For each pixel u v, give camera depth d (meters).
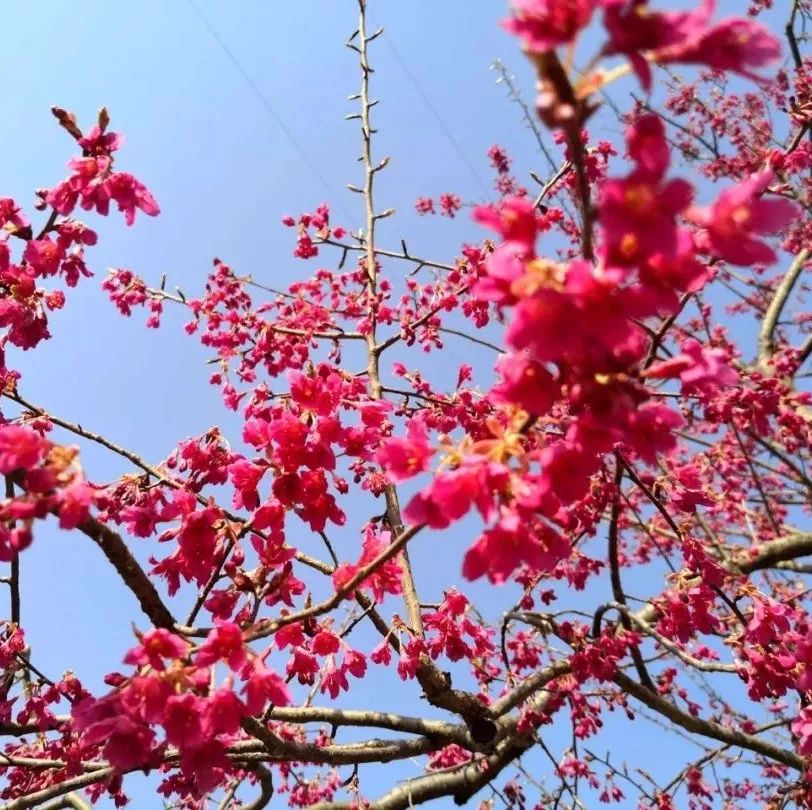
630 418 1.51
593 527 4.39
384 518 4.22
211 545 2.66
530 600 4.89
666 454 1.71
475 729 3.64
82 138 2.51
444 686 3.56
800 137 4.80
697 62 1.26
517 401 1.59
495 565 1.68
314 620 3.04
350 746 3.62
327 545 3.57
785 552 5.32
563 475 1.69
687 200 1.24
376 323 5.29
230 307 5.31
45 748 3.88
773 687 3.33
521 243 1.43
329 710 3.57
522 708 4.59
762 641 3.35
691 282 1.42
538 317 1.39
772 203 1.43
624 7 1.22
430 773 4.74
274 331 4.96
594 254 1.49
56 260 2.86
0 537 1.96
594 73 1.30
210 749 2.14
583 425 1.61
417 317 5.25
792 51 6.63
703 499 3.71
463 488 1.70
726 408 4.18
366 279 5.50
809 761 4.45
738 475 7.07
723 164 7.94
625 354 1.55
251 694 2.03
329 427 2.59
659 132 1.28
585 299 1.38
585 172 1.41
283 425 2.59
